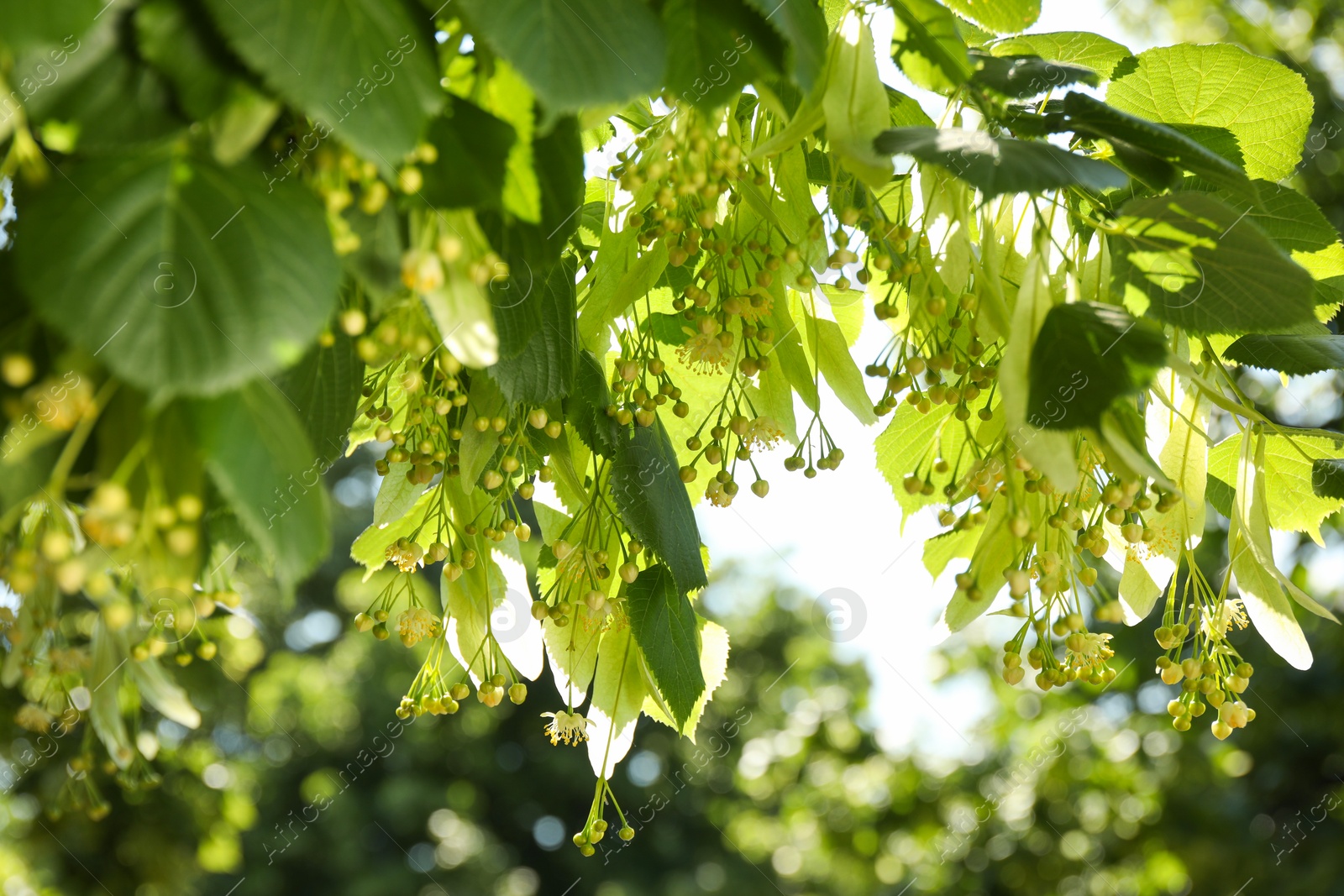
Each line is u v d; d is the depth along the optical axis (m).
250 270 0.69
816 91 0.79
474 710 5.88
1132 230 0.80
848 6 0.81
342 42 0.71
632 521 0.84
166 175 0.70
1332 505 0.87
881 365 0.85
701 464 0.91
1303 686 2.36
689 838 5.62
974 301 0.81
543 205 0.75
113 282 0.68
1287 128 0.86
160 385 0.68
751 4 0.75
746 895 5.37
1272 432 0.83
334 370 0.78
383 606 0.87
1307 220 0.85
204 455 0.69
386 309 0.76
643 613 0.85
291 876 5.12
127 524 0.69
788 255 0.83
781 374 0.86
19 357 0.70
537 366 0.81
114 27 0.70
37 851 2.03
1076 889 2.88
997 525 0.81
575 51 0.73
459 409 0.84
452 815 5.73
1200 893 2.60
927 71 0.80
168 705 0.77
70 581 0.69
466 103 0.75
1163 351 0.76
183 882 2.29
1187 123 0.87
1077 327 0.76
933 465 0.85
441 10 0.74
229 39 0.70
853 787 3.42
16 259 0.68
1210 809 2.70
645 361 0.86
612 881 5.53
